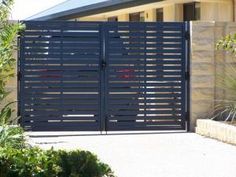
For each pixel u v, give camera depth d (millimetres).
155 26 14047
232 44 13672
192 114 14125
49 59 13789
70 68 13859
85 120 13977
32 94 13773
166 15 21094
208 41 14125
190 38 14102
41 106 13828
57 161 6609
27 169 6426
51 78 13820
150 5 20438
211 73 14156
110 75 13977
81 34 13852
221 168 9875
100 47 13914
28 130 13781
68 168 6609
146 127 14141
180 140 12891
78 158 6703
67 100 13898
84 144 12344
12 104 13570
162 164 10227
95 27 13883
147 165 10133
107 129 14023
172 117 14203
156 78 14117
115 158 10773
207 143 12484
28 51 13703
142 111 14109
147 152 11406
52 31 13766
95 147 11984
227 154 11180
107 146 12109
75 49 13859
